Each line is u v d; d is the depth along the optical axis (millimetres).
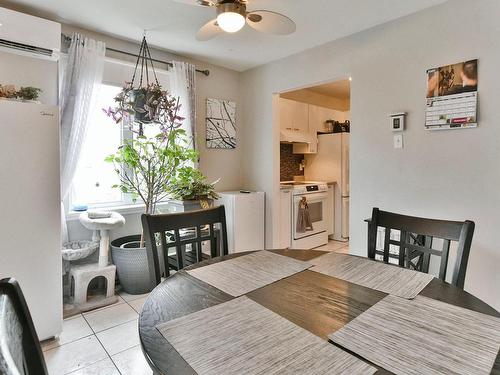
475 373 635
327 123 4977
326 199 4535
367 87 2645
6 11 2145
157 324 837
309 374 632
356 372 640
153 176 2717
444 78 2209
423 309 917
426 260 1391
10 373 371
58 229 1969
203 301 980
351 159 2770
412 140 2393
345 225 4660
